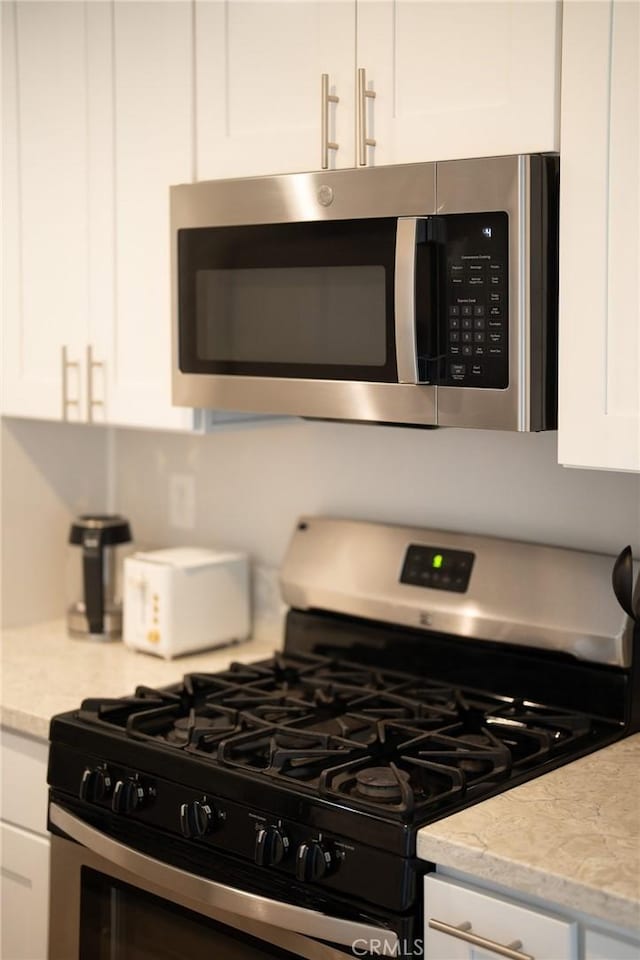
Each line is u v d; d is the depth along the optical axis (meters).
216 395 2.06
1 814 2.14
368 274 1.81
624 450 1.59
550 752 1.75
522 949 1.39
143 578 2.37
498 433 2.13
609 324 1.59
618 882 1.32
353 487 2.36
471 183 1.67
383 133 1.82
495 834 1.45
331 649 2.27
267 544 2.52
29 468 2.62
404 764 1.71
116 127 2.21
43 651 2.43
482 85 1.71
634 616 1.81
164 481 2.72
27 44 2.35
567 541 2.05
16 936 2.14
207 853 1.71
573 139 1.60
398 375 1.76
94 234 2.27
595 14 1.57
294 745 1.78
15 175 2.40
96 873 1.90
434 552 2.13
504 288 1.66
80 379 2.33
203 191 2.02
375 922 1.50
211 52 2.04
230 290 2.02
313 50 1.90
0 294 2.46
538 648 1.96
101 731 1.87
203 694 2.07
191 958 1.76
